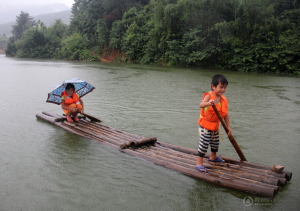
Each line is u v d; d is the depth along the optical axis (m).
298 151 4.28
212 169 3.45
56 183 3.20
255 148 4.39
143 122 5.87
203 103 3.27
